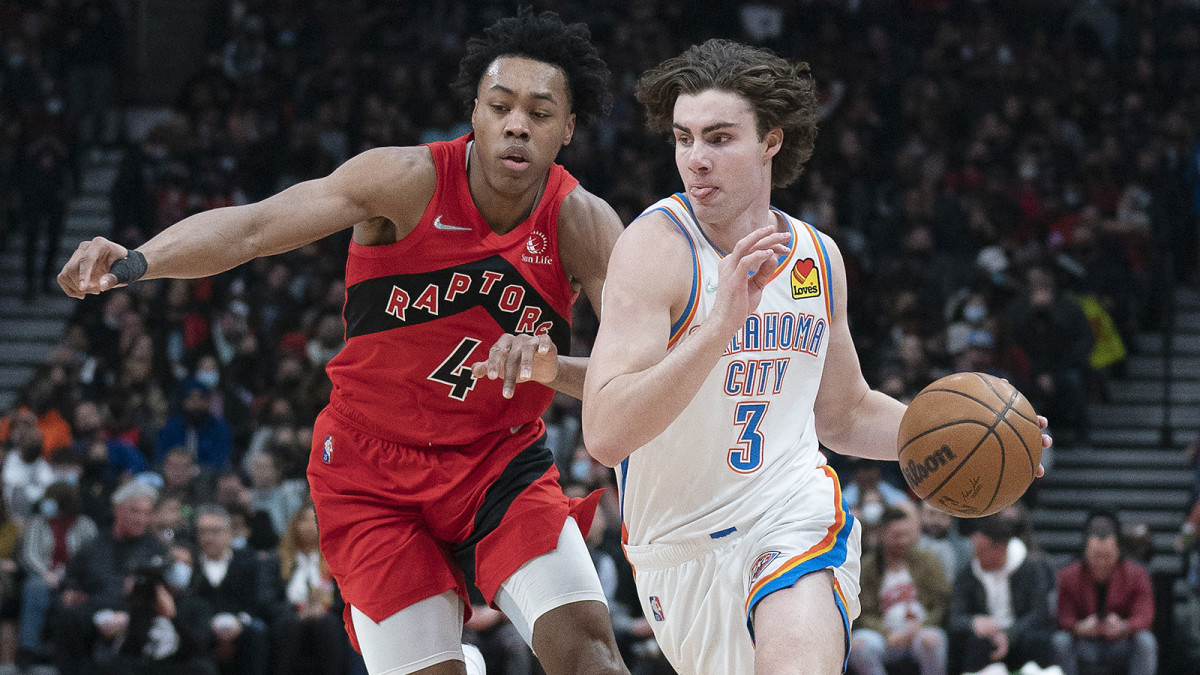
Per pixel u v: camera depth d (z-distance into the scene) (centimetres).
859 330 1269
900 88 1541
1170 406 1324
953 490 319
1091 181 1442
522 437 363
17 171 1499
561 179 355
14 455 1020
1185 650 894
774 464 321
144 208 1424
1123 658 808
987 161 1462
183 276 319
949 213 1337
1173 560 1189
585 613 341
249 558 832
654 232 308
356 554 355
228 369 1212
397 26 1673
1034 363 1230
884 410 350
